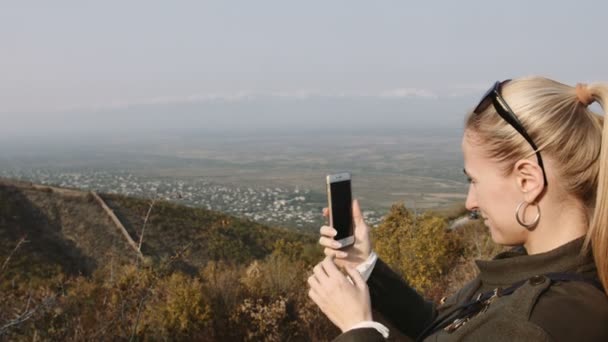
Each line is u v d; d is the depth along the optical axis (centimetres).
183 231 3098
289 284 1020
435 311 155
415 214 987
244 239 3078
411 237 932
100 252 2817
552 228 108
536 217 109
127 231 2994
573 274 101
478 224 1223
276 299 961
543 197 108
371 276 148
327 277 126
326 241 147
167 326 816
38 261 2495
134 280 430
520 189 109
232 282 988
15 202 3153
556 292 97
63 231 2984
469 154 118
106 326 415
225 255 2678
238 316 906
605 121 100
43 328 387
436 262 897
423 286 879
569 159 104
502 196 112
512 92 111
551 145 104
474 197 121
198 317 859
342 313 119
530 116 106
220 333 896
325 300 123
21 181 3559
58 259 2656
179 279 900
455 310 129
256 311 934
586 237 100
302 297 986
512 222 112
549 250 109
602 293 98
